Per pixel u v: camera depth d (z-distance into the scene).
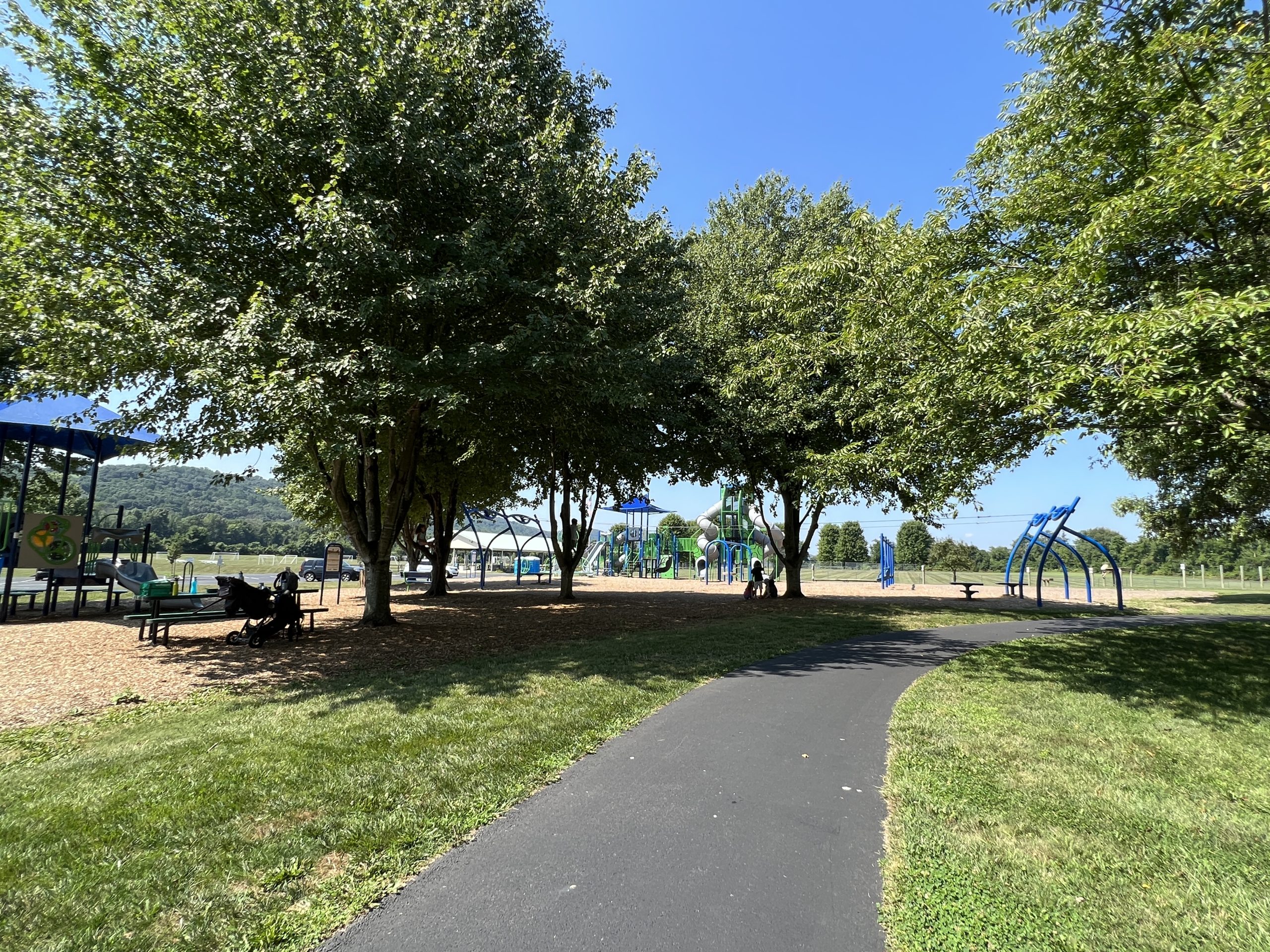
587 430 14.27
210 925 2.86
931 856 3.56
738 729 5.89
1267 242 6.08
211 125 8.80
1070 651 10.49
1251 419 6.70
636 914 2.98
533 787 4.48
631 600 20.31
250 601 10.19
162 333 7.38
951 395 7.73
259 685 7.62
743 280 19.25
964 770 4.90
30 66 8.73
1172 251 7.07
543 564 64.19
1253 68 5.62
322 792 4.28
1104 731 5.95
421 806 4.09
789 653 9.91
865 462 10.59
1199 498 15.98
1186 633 13.06
